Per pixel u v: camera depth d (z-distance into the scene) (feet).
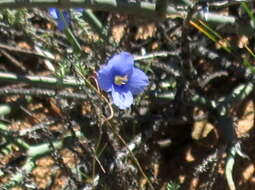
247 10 0.62
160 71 0.74
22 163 0.72
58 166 0.69
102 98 0.65
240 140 0.70
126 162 0.68
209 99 0.73
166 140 0.75
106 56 0.69
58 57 0.75
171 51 0.75
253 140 0.74
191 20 0.61
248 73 0.76
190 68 0.69
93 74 0.67
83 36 0.73
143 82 0.61
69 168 0.68
